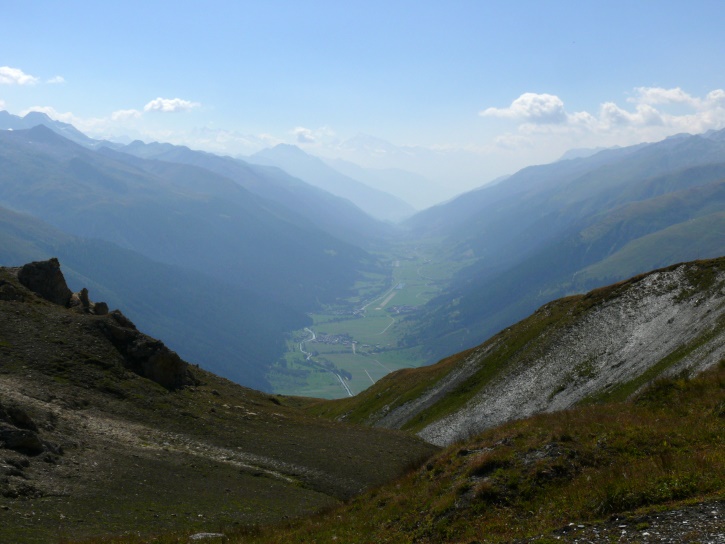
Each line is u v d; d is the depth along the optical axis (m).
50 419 39.69
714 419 24.70
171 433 48.59
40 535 24.52
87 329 58.47
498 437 27.36
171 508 32.72
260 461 48.19
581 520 18.09
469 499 21.94
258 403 72.75
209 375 81.12
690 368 49.41
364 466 52.97
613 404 33.19
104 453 38.03
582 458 22.48
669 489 17.97
